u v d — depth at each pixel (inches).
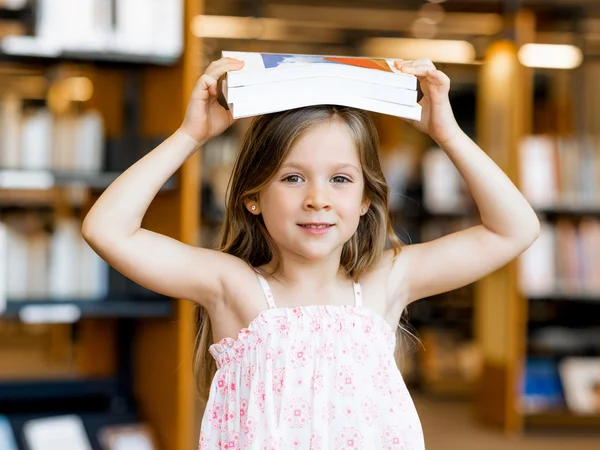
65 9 126.7
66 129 135.0
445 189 232.7
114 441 134.3
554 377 197.5
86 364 157.1
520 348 190.2
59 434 134.9
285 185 56.8
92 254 135.9
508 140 189.6
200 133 58.7
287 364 57.2
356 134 57.3
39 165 134.2
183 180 124.3
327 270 60.2
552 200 195.6
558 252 194.2
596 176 196.7
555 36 199.2
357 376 57.6
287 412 56.7
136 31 128.3
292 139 55.9
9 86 262.1
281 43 258.2
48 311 127.7
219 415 58.9
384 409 57.9
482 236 62.0
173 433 126.9
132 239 57.8
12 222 173.2
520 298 189.9
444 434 187.6
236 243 62.2
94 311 128.6
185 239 124.3
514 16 189.3
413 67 58.9
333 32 240.2
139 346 147.6
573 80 238.8
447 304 250.5
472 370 232.7
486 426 195.9
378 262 62.0
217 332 60.7
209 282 59.8
